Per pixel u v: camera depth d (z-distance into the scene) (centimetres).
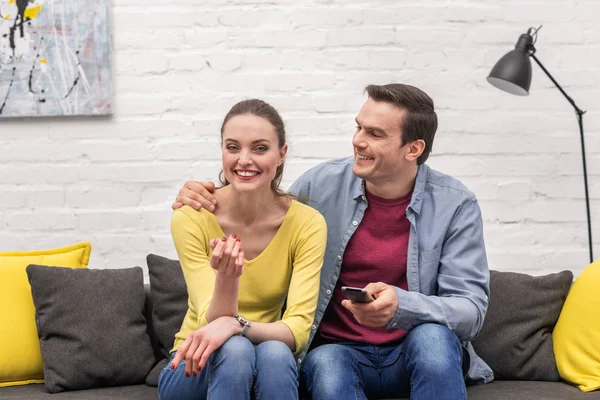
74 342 250
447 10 303
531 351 254
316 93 302
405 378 223
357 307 206
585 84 305
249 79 301
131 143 299
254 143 214
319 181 245
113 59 298
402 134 224
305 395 222
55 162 298
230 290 201
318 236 226
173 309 261
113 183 299
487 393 234
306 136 302
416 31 303
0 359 251
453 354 205
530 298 259
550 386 244
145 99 299
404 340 219
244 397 194
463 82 304
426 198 237
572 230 306
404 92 226
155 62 299
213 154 301
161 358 264
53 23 292
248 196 219
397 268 232
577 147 305
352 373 215
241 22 301
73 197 298
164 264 266
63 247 283
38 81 293
